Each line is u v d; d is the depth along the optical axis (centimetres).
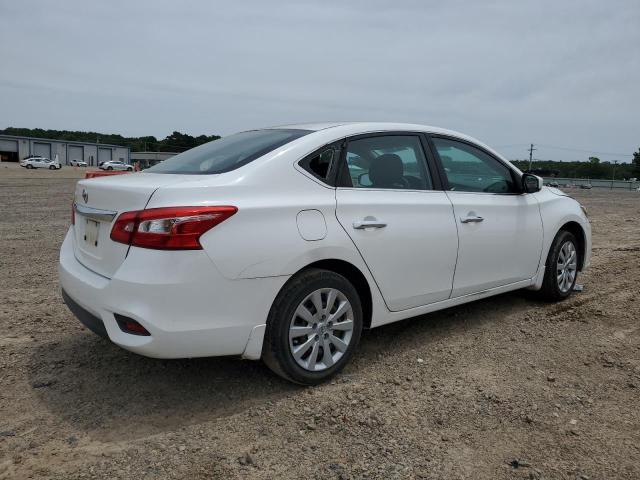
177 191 293
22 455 267
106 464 261
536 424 302
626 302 533
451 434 291
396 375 363
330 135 364
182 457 267
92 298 308
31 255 748
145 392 334
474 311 500
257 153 341
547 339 432
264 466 261
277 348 322
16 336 423
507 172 480
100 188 325
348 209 348
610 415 312
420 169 409
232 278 298
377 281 365
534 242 487
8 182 2739
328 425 299
